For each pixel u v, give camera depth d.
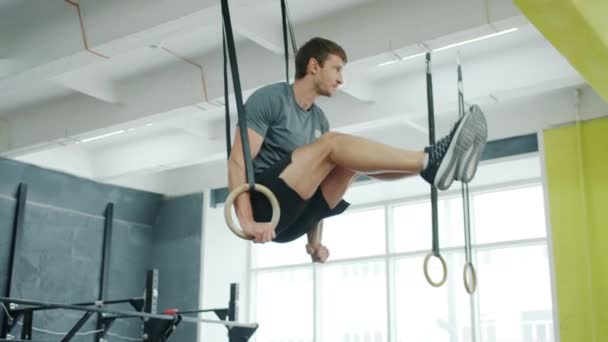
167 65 7.19
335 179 2.80
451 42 5.69
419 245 9.53
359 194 9.66
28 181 8.90
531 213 8.86
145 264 10.15
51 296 8.84
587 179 7.46
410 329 9.37
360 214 10.09
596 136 7.51
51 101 8.11
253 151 2.74
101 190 9.70
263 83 6.61
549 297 8.55
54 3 5.76
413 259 9.57
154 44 5.82
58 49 5.88
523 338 8.62
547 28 3.84
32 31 6.03
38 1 5.75
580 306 7.25
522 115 7.96
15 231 8.62
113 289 9.60
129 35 5.54
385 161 2.59
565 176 7.56
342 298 9.95
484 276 9.03
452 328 9.09
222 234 10.23
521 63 6.77
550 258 7.48
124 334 9.62
